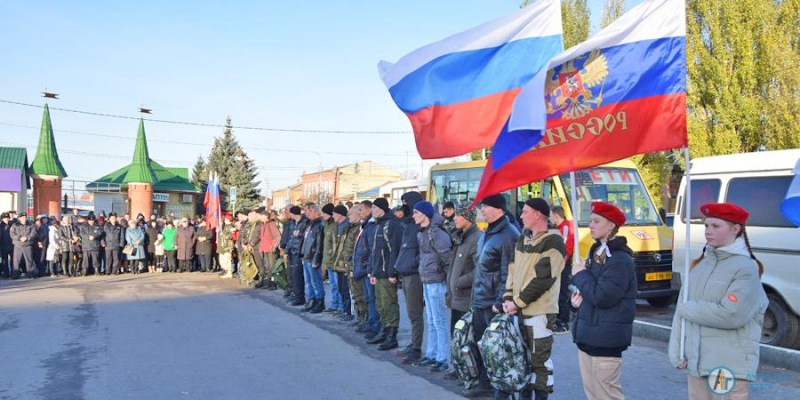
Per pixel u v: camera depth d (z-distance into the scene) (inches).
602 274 155.6
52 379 259.0
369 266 329.7
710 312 134.6
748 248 140.1
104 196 1770.4
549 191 441.7
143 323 389.7
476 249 237.6
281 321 397.4
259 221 578.6
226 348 317.1
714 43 831.1
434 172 622.2
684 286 146.3
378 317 340.2
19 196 1261.1
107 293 545.0
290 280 482.0
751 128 800.3
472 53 238.4
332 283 430.6
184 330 366.0
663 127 179.5
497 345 191.6
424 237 266.7
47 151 1327.5
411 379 256.4
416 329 283.1
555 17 226.5
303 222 462.9
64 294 538.6
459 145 239.9
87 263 741.3
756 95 816.9
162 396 235.0
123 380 257.3
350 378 258.8
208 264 768.9
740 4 819.4
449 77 241.4
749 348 135.3
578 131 181.5
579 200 430.0
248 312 434.6
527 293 183.8
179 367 278.7
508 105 231.1
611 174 446.9
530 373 192.5
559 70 181.0
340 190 3144.7
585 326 159.0
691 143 820.0
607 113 182.4
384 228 310.7
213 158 2074.3
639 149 181.2
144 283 635.5
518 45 231.6
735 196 325.1
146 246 783.1
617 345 154.6
